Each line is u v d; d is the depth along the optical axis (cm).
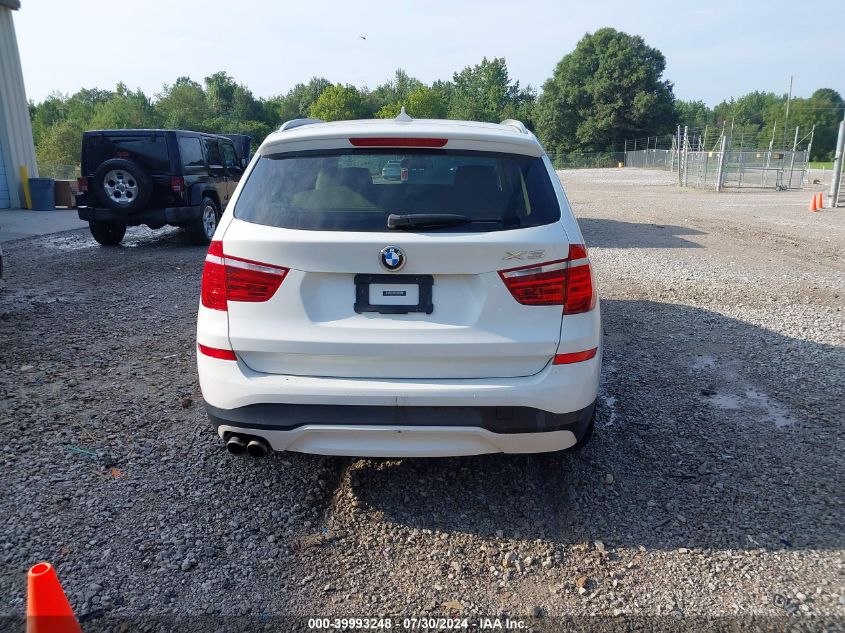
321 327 289
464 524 321
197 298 782
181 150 1138
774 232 1376
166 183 1126
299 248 285
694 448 396
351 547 303
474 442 295
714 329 645
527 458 383
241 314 296
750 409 454
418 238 281
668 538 310
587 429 326
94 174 1103
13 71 1780
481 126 348
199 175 1199
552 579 283
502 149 311
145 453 385
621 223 1530
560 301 291
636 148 8075
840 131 1884
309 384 288
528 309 288
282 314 291
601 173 4953
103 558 290
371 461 379
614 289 824
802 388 493
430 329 286
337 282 290
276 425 295
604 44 8362
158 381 502
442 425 287
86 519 319
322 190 303
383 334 286
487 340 286
